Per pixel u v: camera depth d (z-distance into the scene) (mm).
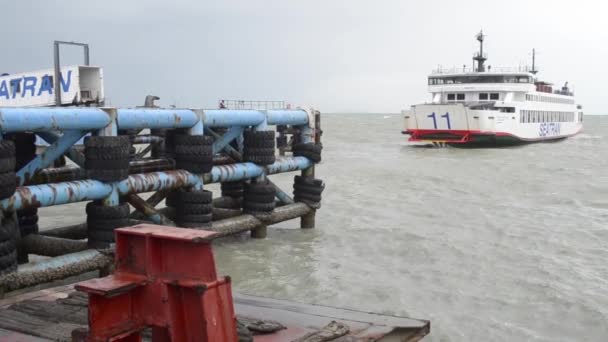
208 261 4605
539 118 55844
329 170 33688
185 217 13125
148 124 11898
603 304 10797
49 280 9859
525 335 9305
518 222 18641
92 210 10922
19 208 9742
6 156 9273
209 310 4551
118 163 11016
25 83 26547
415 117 49562
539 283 12031
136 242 4918
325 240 15594
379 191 25484
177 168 13180
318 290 11242
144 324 4859
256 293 10992
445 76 51344
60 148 10930
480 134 47031
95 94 24844
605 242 15930
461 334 9242
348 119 166250
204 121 13250
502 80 50219
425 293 11250
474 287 11727
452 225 17953
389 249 14695
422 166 36469
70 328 6516
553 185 27938
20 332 6457
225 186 17016
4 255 9180
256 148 14938
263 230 15531
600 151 48781
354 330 6770
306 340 6238
